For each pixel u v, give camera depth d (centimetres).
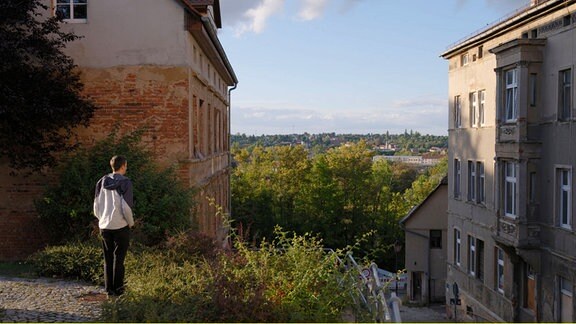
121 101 1672
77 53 1672
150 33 1673
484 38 2739
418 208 3997
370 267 854
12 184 1638
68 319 835
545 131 2234
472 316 2958
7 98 1359
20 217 1638
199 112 2016
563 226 2133
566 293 2098
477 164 2908
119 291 966
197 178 1861
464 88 3064
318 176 6431
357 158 6506
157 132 1673
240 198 6556
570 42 2045
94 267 1138
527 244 2267
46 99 1423
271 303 730
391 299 657
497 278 2669
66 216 1464
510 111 2444
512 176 2420
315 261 843
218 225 2645
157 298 809
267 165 6912
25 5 1456
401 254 6047
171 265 1002
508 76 2453
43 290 1045
